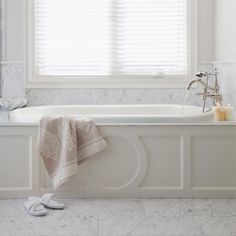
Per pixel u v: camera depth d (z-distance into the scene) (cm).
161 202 284
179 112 374
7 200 289
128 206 275
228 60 368
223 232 229
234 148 292
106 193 293
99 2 410
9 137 290
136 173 292
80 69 413
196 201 287
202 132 290
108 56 414
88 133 284
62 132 283
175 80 411
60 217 254
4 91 411
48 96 411
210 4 410
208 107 395
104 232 229
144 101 412
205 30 412
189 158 292
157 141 291
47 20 411
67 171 275
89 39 412
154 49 414
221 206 276
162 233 228
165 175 293
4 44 407
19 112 330
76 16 411
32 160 291
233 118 305
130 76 413
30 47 408
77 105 382
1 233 227
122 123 288
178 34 413
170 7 411
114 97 412
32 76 410
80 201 287
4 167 291
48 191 293
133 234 226
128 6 411
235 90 353
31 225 240
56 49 412
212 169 293
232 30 356
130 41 413
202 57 413
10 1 404
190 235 225
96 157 290
